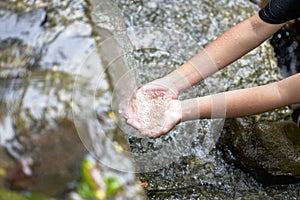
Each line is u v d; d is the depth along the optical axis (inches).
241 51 76.4
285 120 91.5
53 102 54.6
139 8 98.7
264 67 97.8
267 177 81.9
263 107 75.7
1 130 51.3
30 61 57.9
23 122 52.5
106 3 71.5
